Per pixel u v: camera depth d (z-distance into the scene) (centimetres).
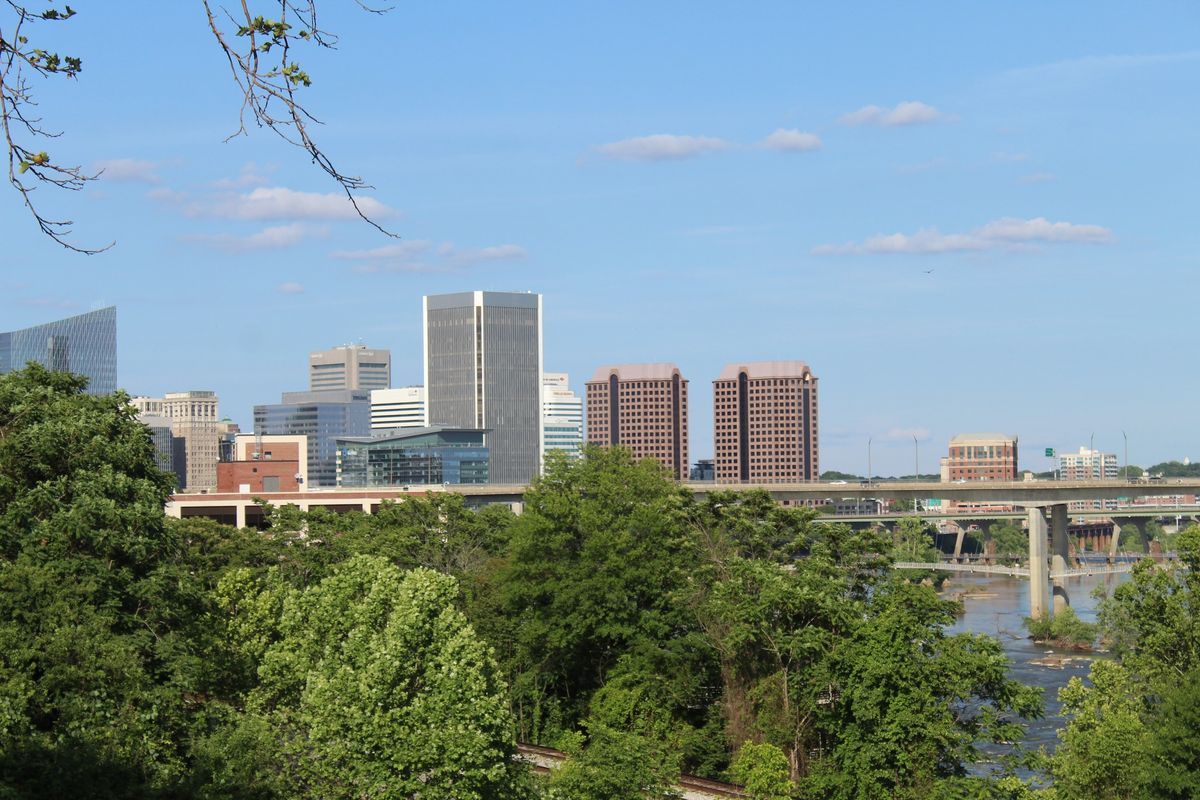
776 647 10912
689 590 12162
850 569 12512
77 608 7756
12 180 2141
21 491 8712
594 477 13738
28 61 2169
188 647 8369
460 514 16900
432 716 7494
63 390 10288
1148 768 8831
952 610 10688
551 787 8894
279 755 7762
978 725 10269
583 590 12556
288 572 15612
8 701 6581
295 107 2205
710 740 11812
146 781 6869
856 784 9962
